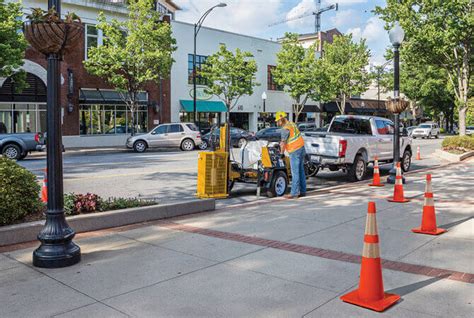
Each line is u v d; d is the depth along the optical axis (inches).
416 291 181.8
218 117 1552.7
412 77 2156.7
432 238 265.7
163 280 194.7
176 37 1392.7
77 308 165.5
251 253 234.8
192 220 316.8
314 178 589.0
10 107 1072.8
